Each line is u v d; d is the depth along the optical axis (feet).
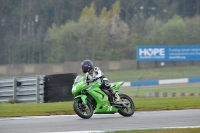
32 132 85.76
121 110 114.42
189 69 627.87
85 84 110.22
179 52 634.84
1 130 89.97
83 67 111.86
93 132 82.99
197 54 636.07
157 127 90.58
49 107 147.23
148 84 499.92
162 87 458.50
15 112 133.59
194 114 114.32
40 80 197.57
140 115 115.75
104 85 112.78
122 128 89.97
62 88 196.75
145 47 632.38
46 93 197.67
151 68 651.25
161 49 632.38
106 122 100.68
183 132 79.87
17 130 89.40
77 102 109.40
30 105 158.92
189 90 412.77
